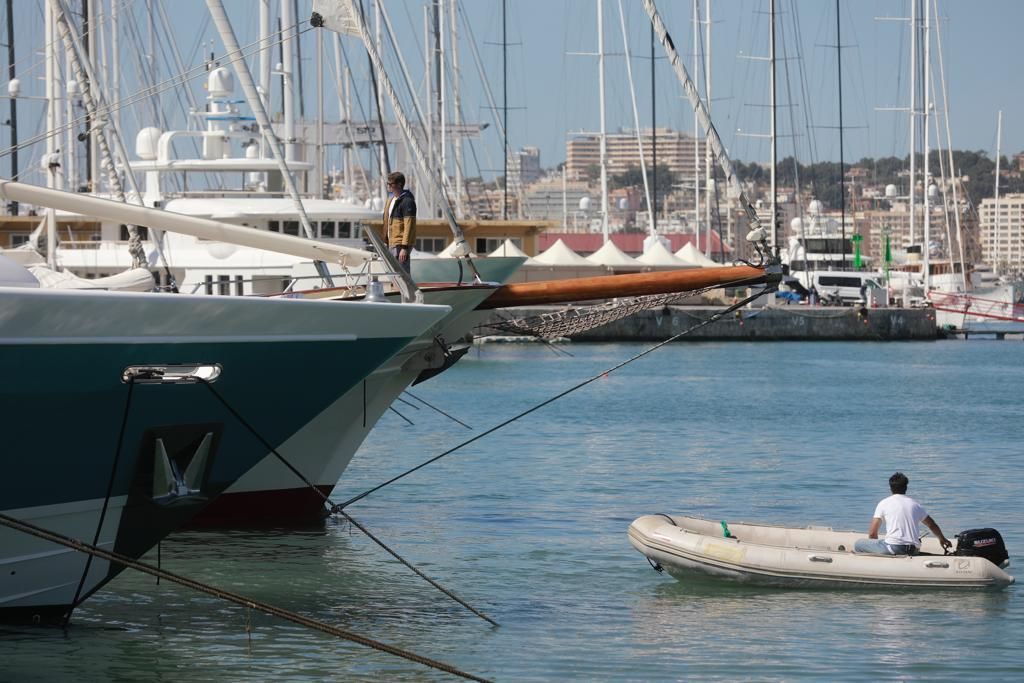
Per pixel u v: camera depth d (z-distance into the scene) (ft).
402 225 64.39
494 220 242.17
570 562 67.72
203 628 52.75
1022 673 49.85
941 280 371.76
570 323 71.92
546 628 54.85
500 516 81.15
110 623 52.90
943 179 375.45
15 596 46.88
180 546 67.97
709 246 325.62
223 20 93.45
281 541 70.13
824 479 100.07
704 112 61.46
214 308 46.16
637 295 65.41
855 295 356.79
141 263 90.22
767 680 48.62
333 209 140.36
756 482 98.07
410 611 57.06
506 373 201.77
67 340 42.98
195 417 48.16
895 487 64.95
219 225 62.23
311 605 57.31
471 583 62.59
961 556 62.64
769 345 279.08
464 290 68.39
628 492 92.22
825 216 458.91
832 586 62.08
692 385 187.52
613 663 50.19
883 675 49.49
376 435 125.08
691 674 49.11
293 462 71.05
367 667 48.57
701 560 63.00
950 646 53.21
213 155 143.64
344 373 51.83
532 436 126.31
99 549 43.11
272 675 47.19
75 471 45.80
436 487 93.04
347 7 71.00
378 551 68.74
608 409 154.40
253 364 48.70
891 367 223.71
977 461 111.65
